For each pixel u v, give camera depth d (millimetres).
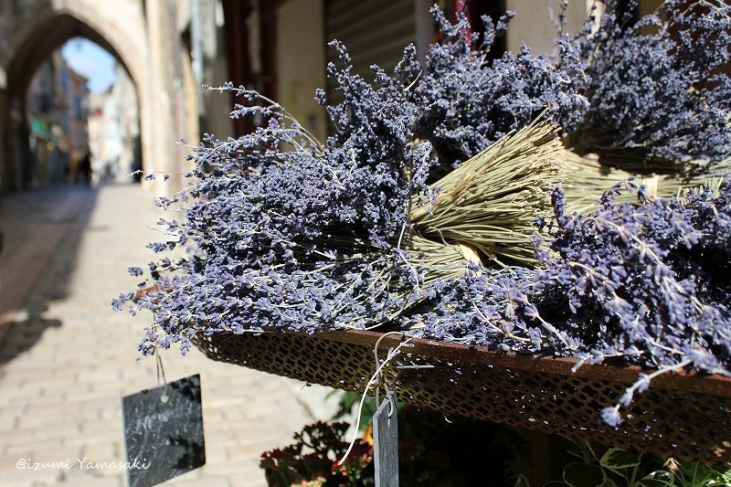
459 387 1125
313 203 1240
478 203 1366
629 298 964
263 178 1402
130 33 20469
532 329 968
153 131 17297
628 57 1649
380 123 1352
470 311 1177
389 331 1262
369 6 5051
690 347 842
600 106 1679
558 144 1383
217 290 1239
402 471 2123
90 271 8727
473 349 1019
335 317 1221
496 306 1089
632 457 1374
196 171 1461
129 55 20578
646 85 1617
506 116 1532
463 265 1321
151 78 17812
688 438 915
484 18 1650
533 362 958
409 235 1377
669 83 1597
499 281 1104
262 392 4344
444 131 1506
